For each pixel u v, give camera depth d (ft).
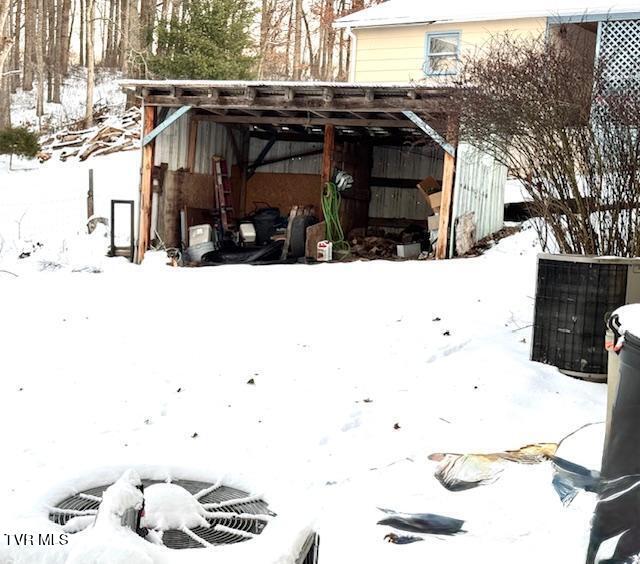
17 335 21.84
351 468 13.07
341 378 18.33
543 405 16.75
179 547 6.51
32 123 93.25
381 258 41.68
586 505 9.41
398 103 36.50
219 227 48.14
